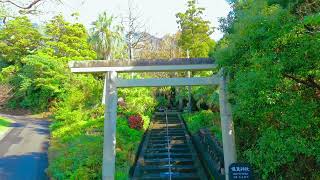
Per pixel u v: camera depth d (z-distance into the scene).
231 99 9.47
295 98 6.28
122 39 30.12
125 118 21.67
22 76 31.66
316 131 6.45
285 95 6.25
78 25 34.12
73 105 23.86
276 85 6.16
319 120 6.22
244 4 8.56
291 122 6.14
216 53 8.10
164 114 32.09
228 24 12.34
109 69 10.41
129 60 10.45
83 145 13.91
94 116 22.55
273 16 5.97
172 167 13.61
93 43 29.73
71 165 12.24
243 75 6.59
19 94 32.59
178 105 37.62
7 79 32.91
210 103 19.12
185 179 12.36
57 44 32.16
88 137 16.44
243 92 6.55
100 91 24.97
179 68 10.29
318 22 5.39
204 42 40.56
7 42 35.62
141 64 10.38
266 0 6.69
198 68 10.25
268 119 7.14
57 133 18.50
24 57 32.09
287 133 6.39
